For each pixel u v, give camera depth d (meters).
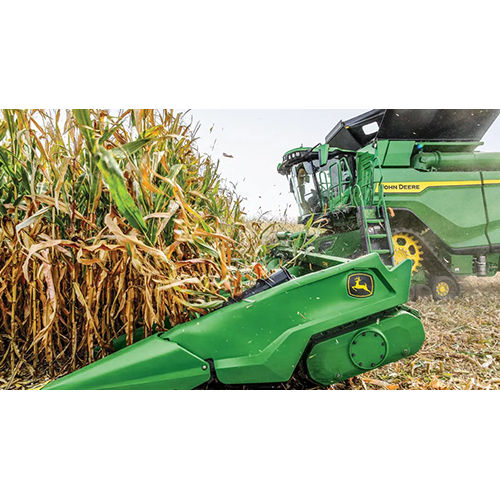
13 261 1.81
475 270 5.46
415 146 5.36
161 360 1.55
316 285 1.69
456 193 5.32
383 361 1.77
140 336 2.02
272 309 1.63
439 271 5.20
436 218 5.21
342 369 1.74
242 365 1.59
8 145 2.03
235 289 1.79
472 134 5.38
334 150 5.44
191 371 1.57
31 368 1.99
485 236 5.39
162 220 1.66
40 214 1.60
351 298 1.74
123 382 1.54
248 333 1.62
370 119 5.61
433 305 4.45
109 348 1.90
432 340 2.97
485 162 5.52
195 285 1.85
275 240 3.84
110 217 1.59
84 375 1.55
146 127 1.93
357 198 5.08
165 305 1.86
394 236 5.11
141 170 1.50
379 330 1.76
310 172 5.89
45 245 1.52
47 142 1.79
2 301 1.98
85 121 1.58
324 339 1.72
